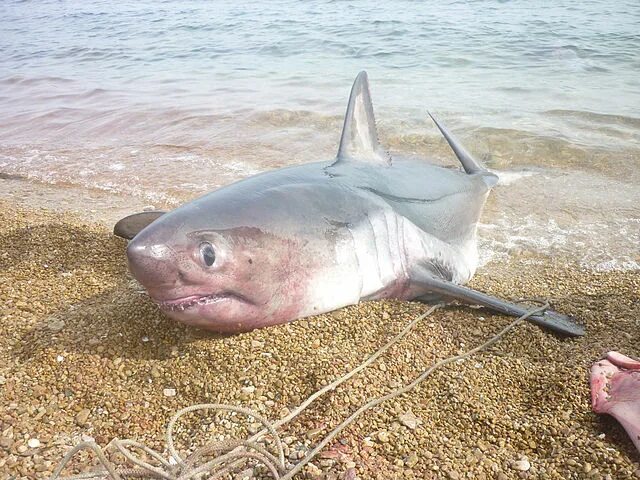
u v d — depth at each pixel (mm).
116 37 5344
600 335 1063
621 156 2086
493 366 967
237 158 2191
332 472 751
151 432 845
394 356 977
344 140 1336
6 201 1869
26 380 931
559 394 895
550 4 5539
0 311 1109
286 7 6469
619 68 3311
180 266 900
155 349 995
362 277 1109
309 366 937
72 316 1086
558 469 759
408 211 1251
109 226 1623
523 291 1310
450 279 1310
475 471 758
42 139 2535
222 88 3199
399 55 3857
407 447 794
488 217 1720
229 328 996
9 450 804
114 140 2471
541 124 2385
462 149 1621
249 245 961
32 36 5777
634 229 1615
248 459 775
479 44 4023
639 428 781
